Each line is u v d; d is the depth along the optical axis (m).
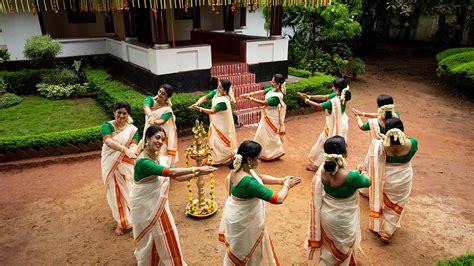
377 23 19.45
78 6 12.84
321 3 9.55
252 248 3.39
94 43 12.64
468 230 4.82
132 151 4.32
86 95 10.97
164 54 8.87
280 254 4.38
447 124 9.06
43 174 6.59
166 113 5.61
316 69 12.99
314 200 3.62
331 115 6.01
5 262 4.32
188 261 4.26
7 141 6.85
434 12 15.52
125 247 4.58
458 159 7.02
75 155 7.18
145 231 3.59
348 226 3.51
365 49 19.53
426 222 5.00
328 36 12.71
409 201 5.54
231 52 12.09
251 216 3.29
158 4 8.54
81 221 5.15
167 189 3.68
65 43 12.15
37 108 9.81
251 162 3.24
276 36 10.61
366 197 5.70
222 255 3.69
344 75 13.50
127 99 8.24
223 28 14.62
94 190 6.01
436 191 5.82
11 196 5.84
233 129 6.60
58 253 4.47
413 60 17.64
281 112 6.69
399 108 10.40
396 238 4.68
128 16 10.79
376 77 14.40
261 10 15.63
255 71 10.42
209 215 5.13
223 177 6.39
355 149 7.54
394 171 4.38
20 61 11.59
